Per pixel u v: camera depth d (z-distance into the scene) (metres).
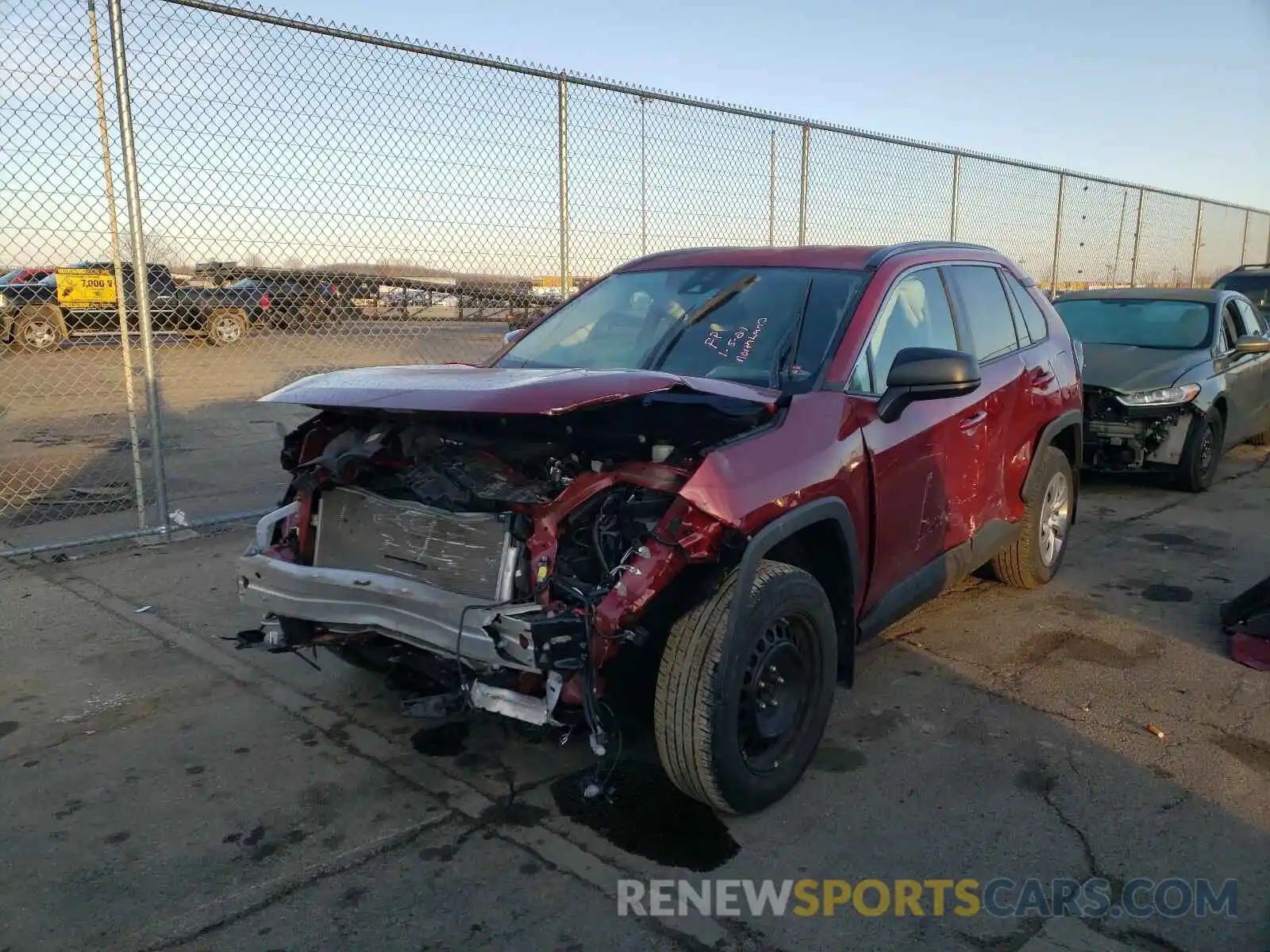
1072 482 5.76
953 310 4.50
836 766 3.59
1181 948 2.61
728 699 3.00
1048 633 4.94
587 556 3.08
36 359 7.31
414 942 2.63
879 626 3.83
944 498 4.17
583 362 4.18
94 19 5.51
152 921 2.70
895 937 2.66
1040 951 2.60
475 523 3.05
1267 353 9.55
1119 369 8.28
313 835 3.12
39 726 3.84
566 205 7.71
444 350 7.54
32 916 2.71
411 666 3.29
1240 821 3.22
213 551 6.12
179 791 3.38
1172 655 4.65
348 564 3.41
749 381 3.68
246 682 4.27
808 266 4.20
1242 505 7.88
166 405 11.88
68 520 6.78
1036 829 3.18
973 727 3.91
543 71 7.37
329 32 6.27
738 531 2.95
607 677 2.95
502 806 3.30
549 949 2.61
